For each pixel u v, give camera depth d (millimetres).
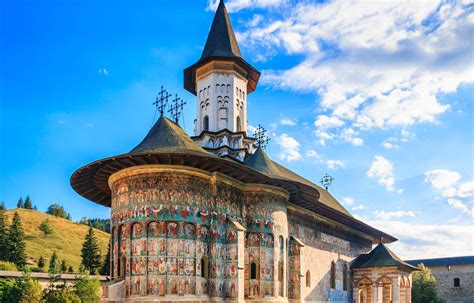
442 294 90750
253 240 36781
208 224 33594
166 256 31031
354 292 55406
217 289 32938
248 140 47938
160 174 32500
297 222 45969
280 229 38156
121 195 33531
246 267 36031
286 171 52875
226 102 48344
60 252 126812
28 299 46281
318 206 46625
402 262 54438
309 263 47094
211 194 34281
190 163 32906
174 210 31984
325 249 50969
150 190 32219
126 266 31781
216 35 50688
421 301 76938
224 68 48938
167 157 31641
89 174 35469
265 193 37906
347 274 55250
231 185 36094
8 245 102188
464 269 89688
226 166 33719
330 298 50250
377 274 54125
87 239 106688
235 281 33500
